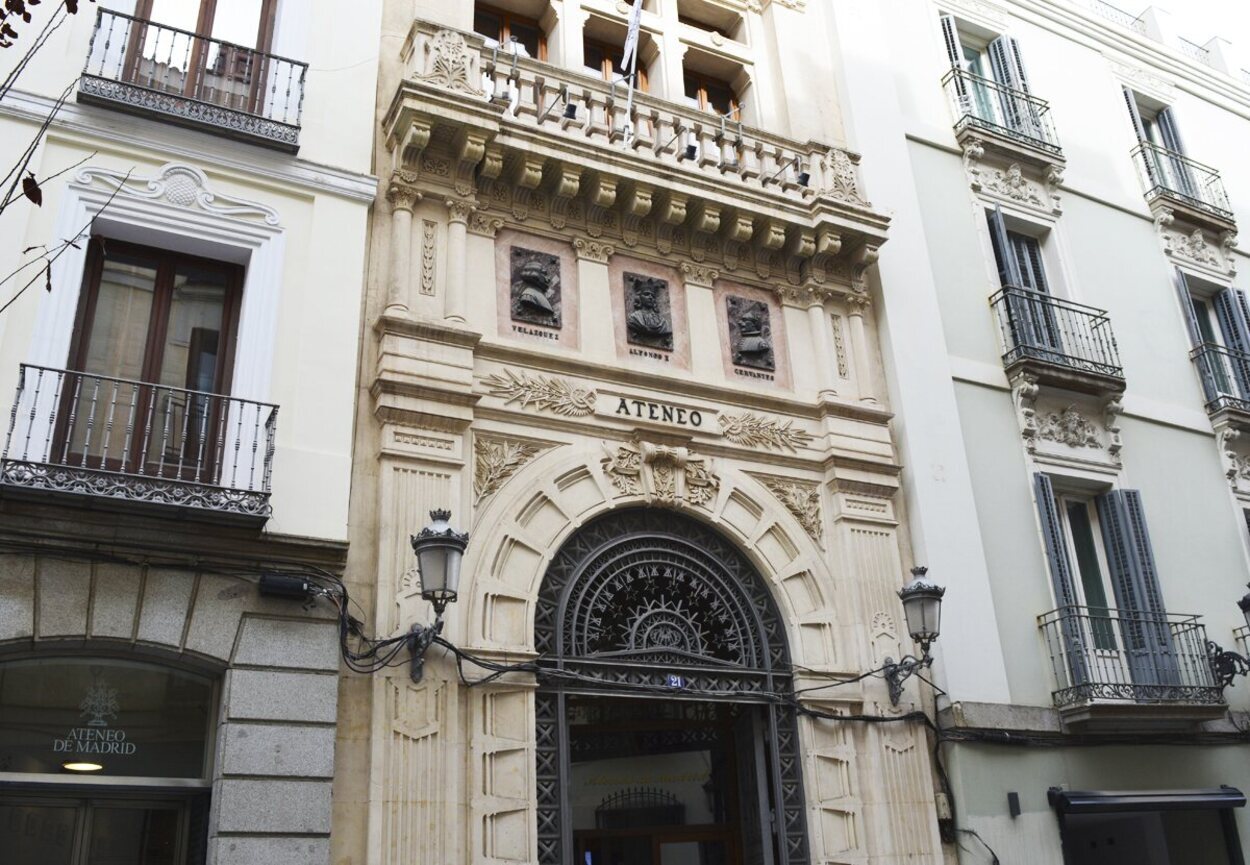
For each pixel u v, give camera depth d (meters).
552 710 9.64
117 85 9.47
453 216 10.77
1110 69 17.77
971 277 14.10
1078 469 13.55
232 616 8.35
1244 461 15.34
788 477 11.62
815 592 11.16
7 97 9.02
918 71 15.33
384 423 9.63
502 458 10.19
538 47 13.54
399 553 9.20
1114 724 11.80
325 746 8.27
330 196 10.23
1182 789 12.23
